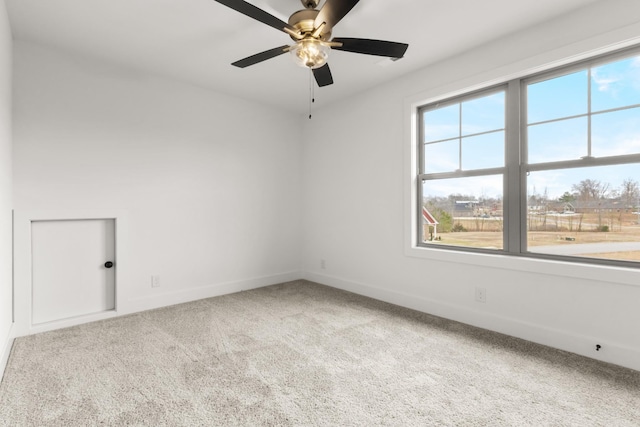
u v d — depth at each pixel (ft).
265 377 6.26
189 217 11.27
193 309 10.30
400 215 10.68
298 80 10.92
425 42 8.39
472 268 8.95
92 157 9.29
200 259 11.56
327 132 13.35
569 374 6.30
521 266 7.94
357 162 12.11
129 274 9.95
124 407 5.32
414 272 10.35
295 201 14.48
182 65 9.78
